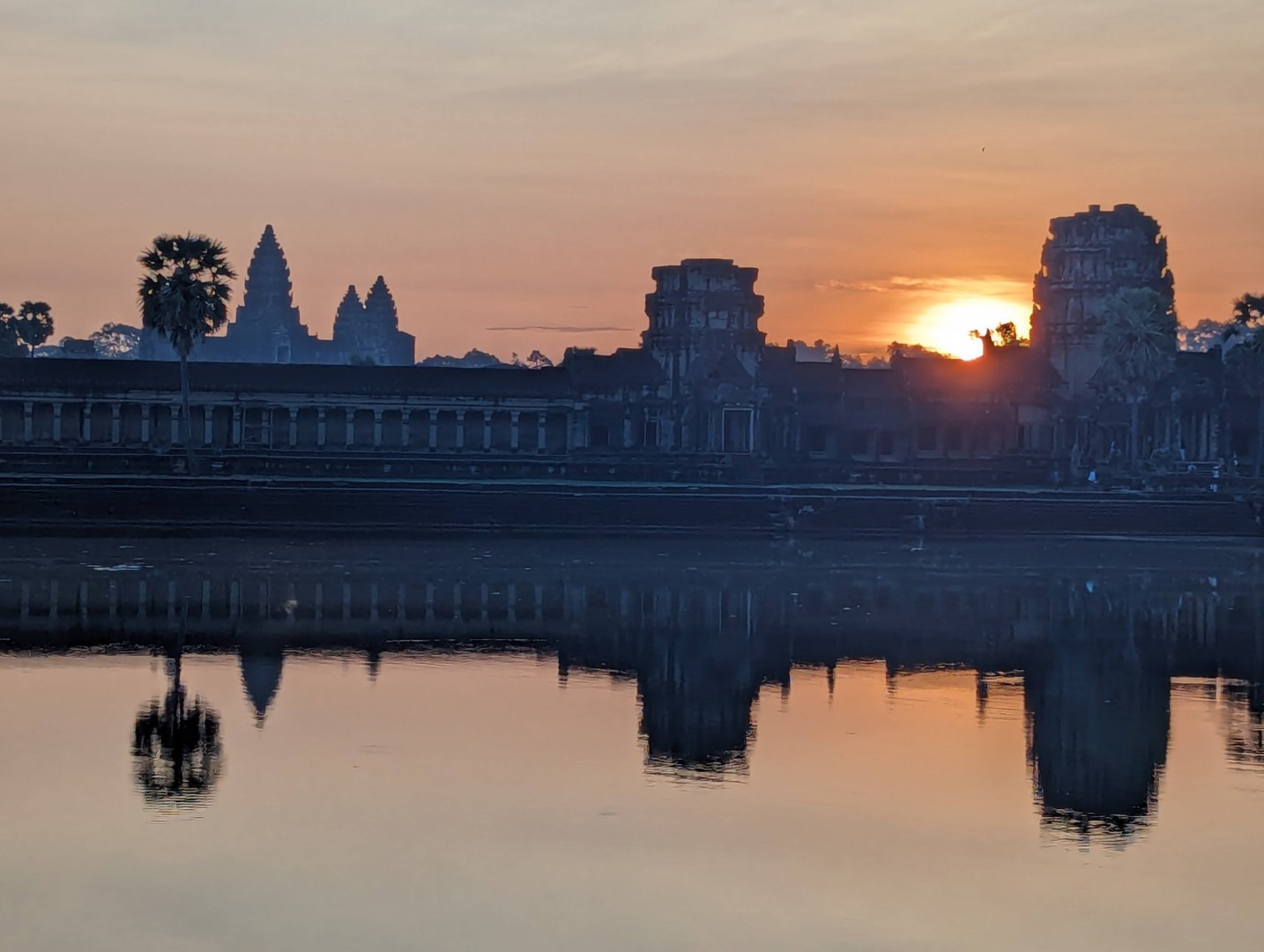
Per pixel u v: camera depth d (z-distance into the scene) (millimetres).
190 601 82438
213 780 47531
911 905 38344
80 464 128375
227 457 132250
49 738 52094
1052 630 79188
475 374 159875
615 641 73375
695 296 170125
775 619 81062
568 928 36625
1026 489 140625
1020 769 50688
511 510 121938
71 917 36719
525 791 47031
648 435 165625
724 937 36281
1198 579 103750
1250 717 59062
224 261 135750
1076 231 180625
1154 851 42531
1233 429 170750
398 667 65562
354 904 37750
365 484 121812
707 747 52594
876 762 51312
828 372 173000
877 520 127062
